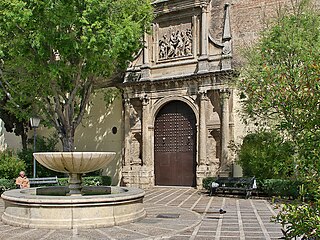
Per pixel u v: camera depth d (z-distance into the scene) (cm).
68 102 1944
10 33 1717
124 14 1797
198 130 2252
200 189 2178
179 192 2044
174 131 2392
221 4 2405
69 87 2009
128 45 1844
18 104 2084
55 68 1705
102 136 2664
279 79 558
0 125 2642
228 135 2133
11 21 1600
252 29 2277
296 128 510
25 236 851
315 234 433
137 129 2486
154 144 2453
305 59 735
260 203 1555
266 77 596
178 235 889
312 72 518
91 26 1612
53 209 941
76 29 1688
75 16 1623
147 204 1485
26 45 1711
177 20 2423
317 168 471
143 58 2478
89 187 1340
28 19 1570
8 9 1587
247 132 2000
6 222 1003
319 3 2103
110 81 2605
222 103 2155
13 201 991
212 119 2227
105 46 1670
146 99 2441
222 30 2362
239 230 973
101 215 959
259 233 937
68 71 1758
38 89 1952
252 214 1257
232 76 1984
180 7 2373
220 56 2217
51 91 1923
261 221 1116
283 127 532
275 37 1631
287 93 526
